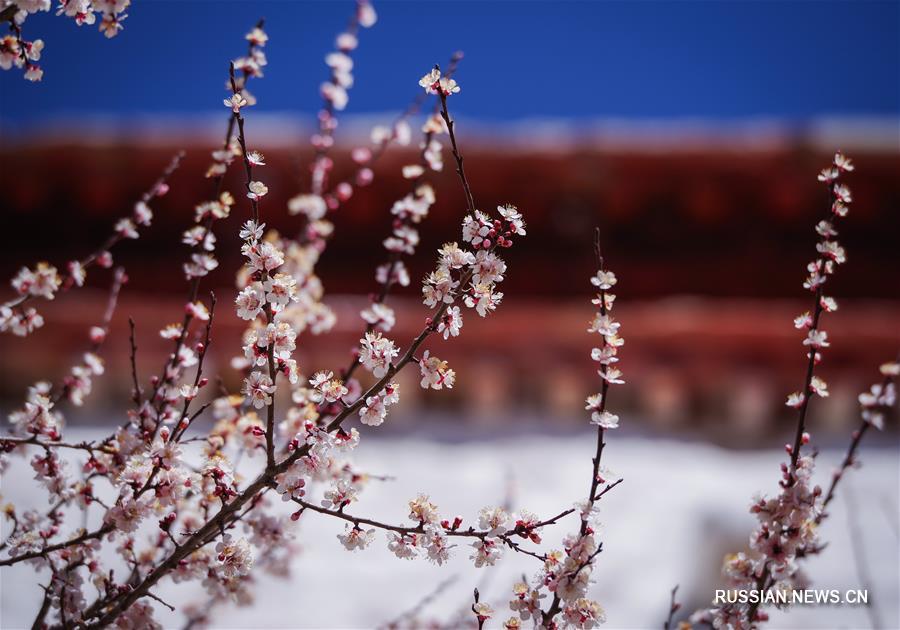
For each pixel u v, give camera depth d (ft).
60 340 11.76
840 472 4.23
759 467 9.69
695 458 10.03
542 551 6.67
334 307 14.37
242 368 4.42
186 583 5.43
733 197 20.44
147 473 3.78
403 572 6.19
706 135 20.85
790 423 11.55
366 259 19.80
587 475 9.09
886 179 20.26
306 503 3.70
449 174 20.26
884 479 8.75
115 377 11.05
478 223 3.67
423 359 3.70
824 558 6.57
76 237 20.67
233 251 18.42
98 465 3.96
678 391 11.70
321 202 5.12
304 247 5.03
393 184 19.39
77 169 20.30
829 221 3.97
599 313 3.80
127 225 4.41
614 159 20.52
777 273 20.33
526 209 20.54
